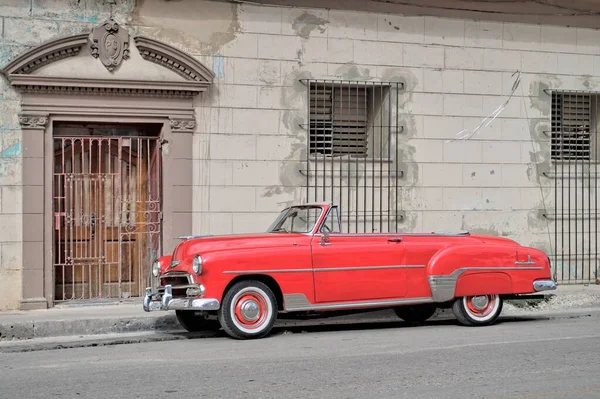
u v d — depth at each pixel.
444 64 13.76
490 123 14.03
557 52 14.45
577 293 13.15
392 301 9.92
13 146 11.54
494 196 14.02
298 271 9.52
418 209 13.58
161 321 10.69
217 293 9.18
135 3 12.07
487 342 8.96
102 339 9.91
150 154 12.46
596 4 14.48
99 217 12.23
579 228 14.53
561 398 6.39
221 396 6.43
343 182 13.16
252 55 12.68
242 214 12.59
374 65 13.35
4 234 11.50
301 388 6.68
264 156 12.72
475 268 10.27
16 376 7.32
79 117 11.80
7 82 11.48
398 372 7.30
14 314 11.04
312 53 13.00
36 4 11.62
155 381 7.00
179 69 12.18
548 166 14.36
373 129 13.54
